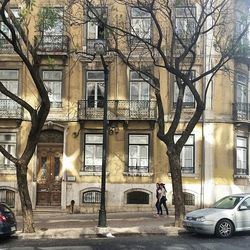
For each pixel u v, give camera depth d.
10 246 16.14
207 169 27.77
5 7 17.27
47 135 28.58
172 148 20.38
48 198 28.19
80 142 28.09
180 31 27.05
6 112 27.77
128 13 25.72
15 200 27.77
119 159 27.92
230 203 18.45
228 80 28.30
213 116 28.05
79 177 27.95
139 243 16.44
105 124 19.89
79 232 18.77
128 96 28.14
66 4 24.59
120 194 27.77
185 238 17.69
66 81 28.38
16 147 27.88
